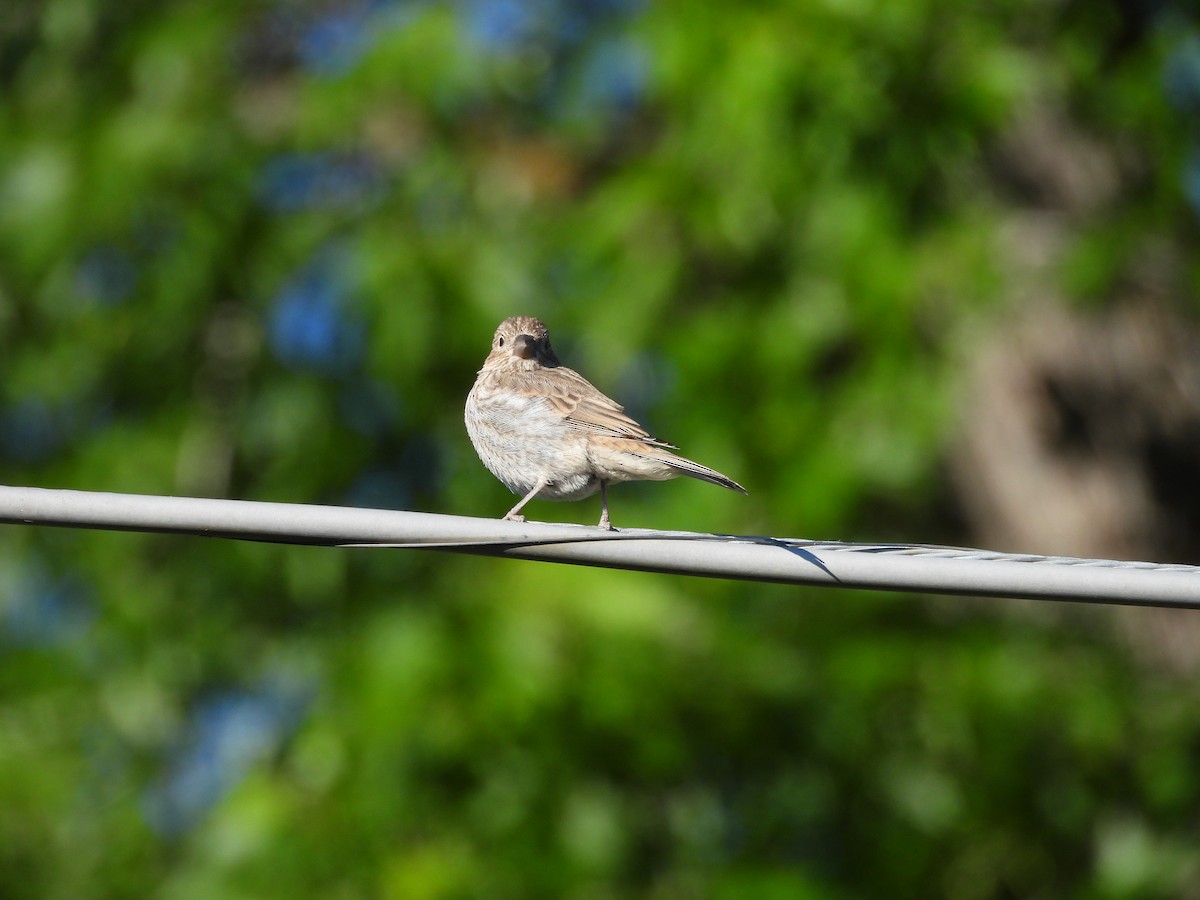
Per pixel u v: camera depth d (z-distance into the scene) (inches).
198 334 596.1
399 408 575.5
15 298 601.3
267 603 586.2
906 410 526.6
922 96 538.0
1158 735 562.9
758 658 541.0
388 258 565.6
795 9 530.3
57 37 616.7
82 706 585.0
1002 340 593.6
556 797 538.9
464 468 574.9
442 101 586.6
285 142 597.0
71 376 599.8
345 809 529.3
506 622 531.2
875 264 523.8
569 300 565.3
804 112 527.8
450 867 523.2
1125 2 584.4
